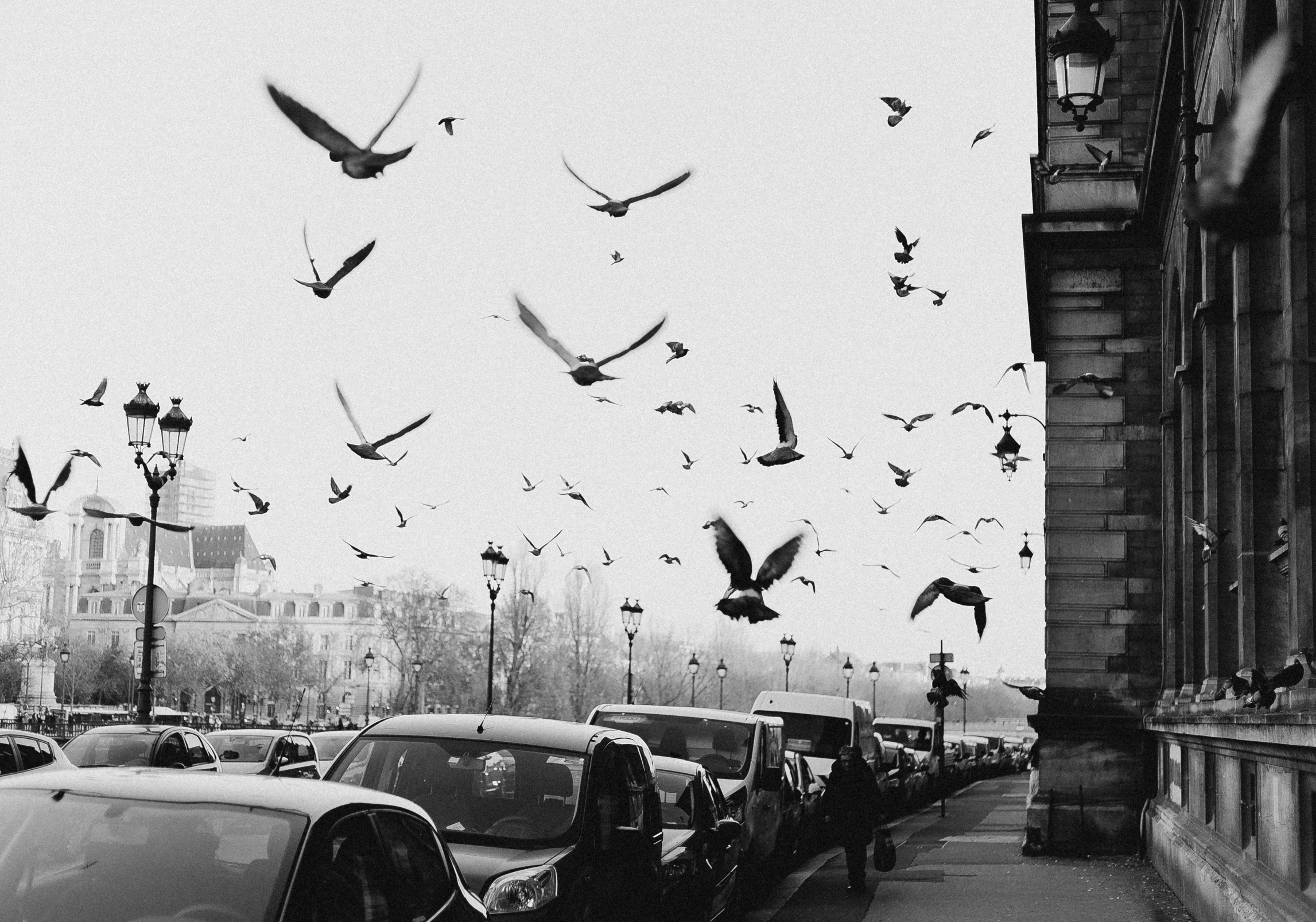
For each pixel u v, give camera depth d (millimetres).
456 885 7246
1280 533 14008
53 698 127688
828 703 28688
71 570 196250
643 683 126188
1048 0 26250
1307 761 10602
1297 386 12039
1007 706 143875
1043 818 24828
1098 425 25781
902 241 14305
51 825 6074
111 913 5621
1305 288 11984
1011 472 17875
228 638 167000
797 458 9344
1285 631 14523
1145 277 25875
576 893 8984
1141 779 24797
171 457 29266
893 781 35469
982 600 10523
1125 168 25797
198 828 6016
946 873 22000
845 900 18766
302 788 6551
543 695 112000
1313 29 11312
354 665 174250
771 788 18953
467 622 122312
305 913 5738
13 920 5637
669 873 11461
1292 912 11016
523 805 9758
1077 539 25641
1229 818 15234
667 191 7301
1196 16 18812
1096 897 18766
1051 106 26234
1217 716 15320
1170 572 24172
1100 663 25328
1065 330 26016
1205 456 18516
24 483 15172
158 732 24516
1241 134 4379
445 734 10352
